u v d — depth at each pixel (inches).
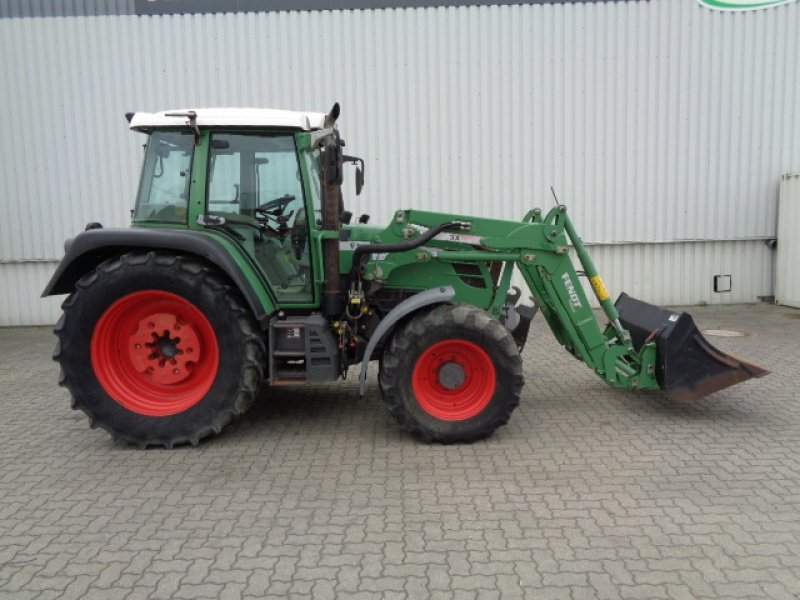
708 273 390.6
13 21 359.3
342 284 187.9
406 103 370.3
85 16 359.9
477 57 366.6
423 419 171.2
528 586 107.0
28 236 377.1
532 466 157.1
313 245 177.6
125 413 171.0
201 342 173.5
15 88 364.8
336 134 190.4
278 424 191.8
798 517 129.1
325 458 164.2
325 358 172.4
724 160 378.0
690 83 370.3
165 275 166.1
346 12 362.0
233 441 177.6
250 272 171.0
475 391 175.5
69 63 363.6
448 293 173.6
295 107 369.4
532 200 378.9
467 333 169.9
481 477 150.9
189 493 144.6
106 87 366.0
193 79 366.0
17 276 381.7
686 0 362.3
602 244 383.6
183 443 173.3
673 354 182.9
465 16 362.9
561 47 366.0
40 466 161.9
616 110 371.9
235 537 124.4
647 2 362.3
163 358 175.0
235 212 177.8
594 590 105.7
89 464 162.7
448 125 372.5
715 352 183.9
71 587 108.9
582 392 222.1
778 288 387.5
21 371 273.3
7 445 177.8
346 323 180.7
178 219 176.4
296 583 108.8
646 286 390.9
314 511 134.7
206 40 363.3
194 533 126.3
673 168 378.0
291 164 176.4
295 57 365.4
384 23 363.3
